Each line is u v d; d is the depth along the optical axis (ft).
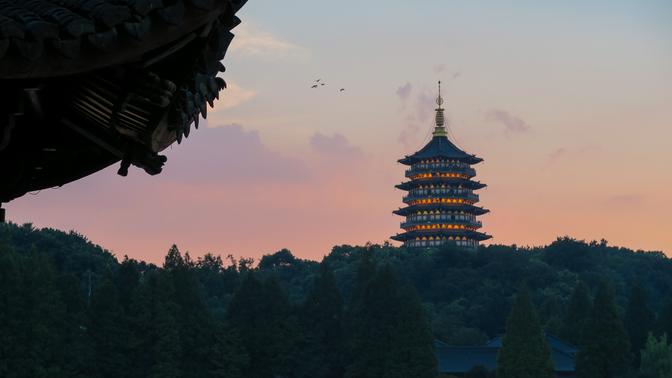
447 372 633.20
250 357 576.61
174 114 35.88
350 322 597.93
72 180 48.57
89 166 47.70
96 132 43.16
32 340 473.67
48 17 29.91
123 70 34.06
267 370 577.84
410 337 565.53
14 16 29.81
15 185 46.01
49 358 477.77
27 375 468.75
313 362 590.14
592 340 600.80
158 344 528.22
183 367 551.59
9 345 466.29
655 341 607.78
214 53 34.22
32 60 29.22
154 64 34.32
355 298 622.54
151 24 30.40
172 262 594.65
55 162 47.16
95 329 520.42
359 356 575.38
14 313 472.03
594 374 595.88
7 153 44.57
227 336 563.07
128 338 524.11
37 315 476.95
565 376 630.33
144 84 34.04
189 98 35.60
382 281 586.04
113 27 30.07
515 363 558.15
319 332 598.75
